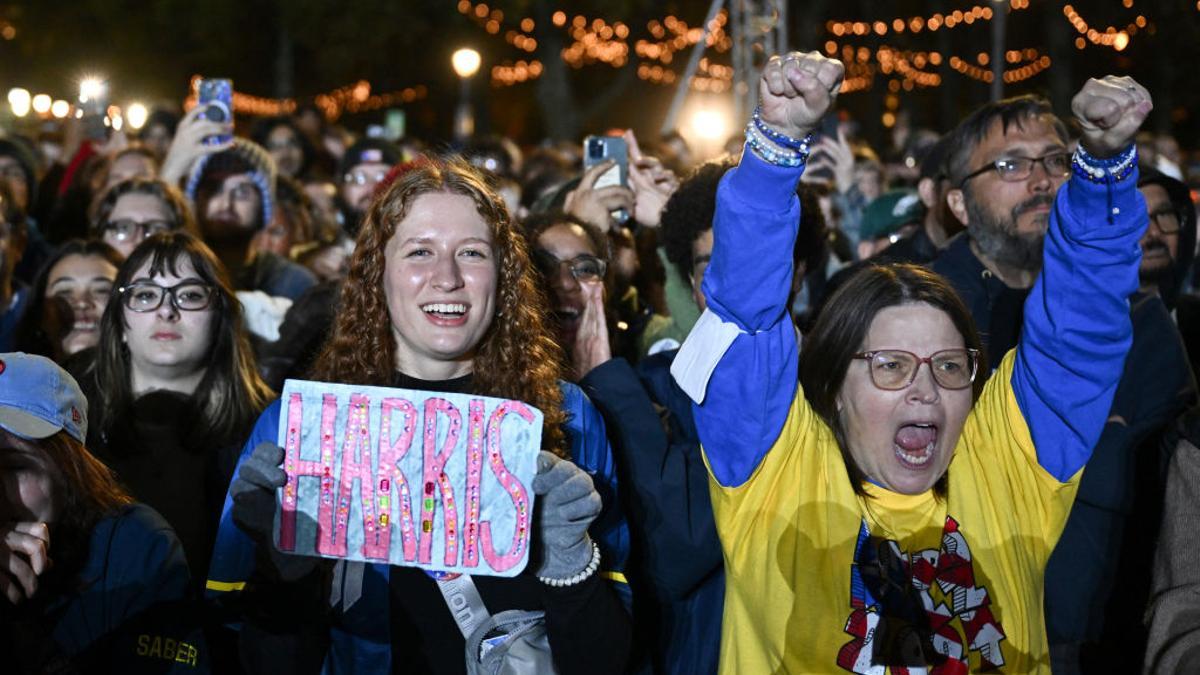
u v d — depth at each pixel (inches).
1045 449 117.4
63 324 187.9
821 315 119.3
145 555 120.0
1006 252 164.4
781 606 114.0
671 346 180.9
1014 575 115.8
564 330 155.5
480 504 108.7
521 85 1302.9
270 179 251.9
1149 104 105.7
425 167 120.9
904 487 116.3
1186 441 118.7
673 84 1238.3
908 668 111.7
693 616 132.3
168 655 118.8
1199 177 505.7
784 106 103.8
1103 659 141.4
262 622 111.3
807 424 117.5
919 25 1051.3
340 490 108.6
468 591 113.7
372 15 1008.9
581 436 122.0
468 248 116.7
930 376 114.5
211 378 160.9
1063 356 115.0
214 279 160.1
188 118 245.3
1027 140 163.2
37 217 333.4
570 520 107.4
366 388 109.0
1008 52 1076.5
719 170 163.9
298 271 244.4
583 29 1080.2
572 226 161.5
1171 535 117.6
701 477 131.6
